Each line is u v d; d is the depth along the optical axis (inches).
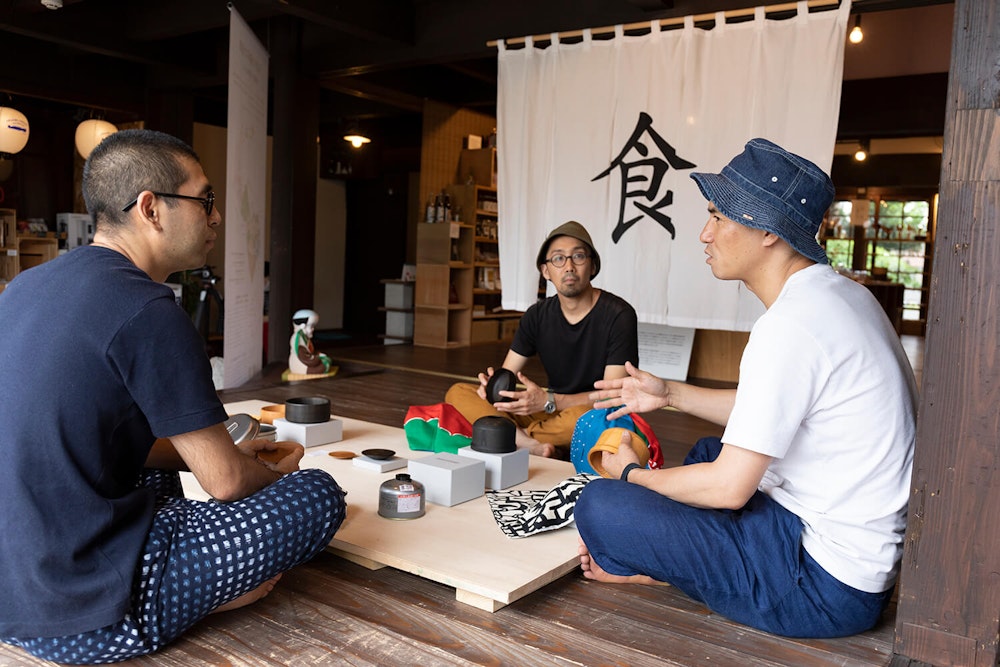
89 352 48.3
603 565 68.4
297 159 229.8
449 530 74.8
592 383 108.6
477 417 102.6
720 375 226.7
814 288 57.1
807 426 58.0
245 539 55.9
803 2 162.9
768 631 63.2
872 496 58.0
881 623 66.7
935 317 56.4
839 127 289.7
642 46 181.6
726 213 59.2
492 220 335.9
